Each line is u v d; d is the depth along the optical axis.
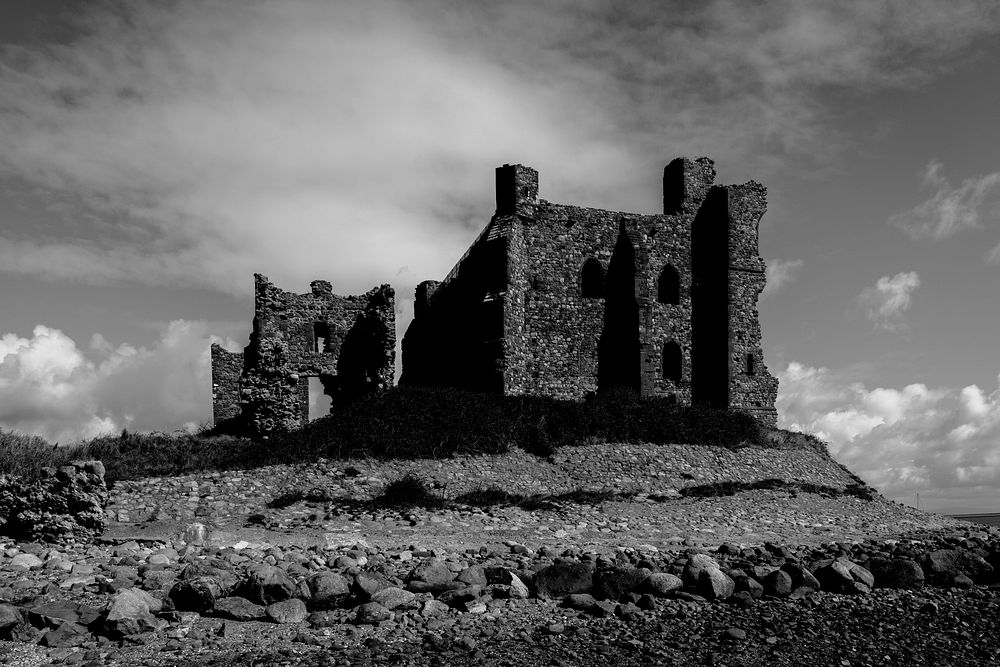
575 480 32.78
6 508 20.97
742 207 49.12
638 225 48.16
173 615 13.66
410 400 36.66
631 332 46.59
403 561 19.03
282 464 30.50
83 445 31.53
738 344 48.09
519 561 19.08
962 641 14.02
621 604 15.25
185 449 32.00
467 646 12.73
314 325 43.28
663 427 38.72
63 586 15.28
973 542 21.73
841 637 14.01
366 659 12.12
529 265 45.56
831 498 34.44
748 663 12.62
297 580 15.24
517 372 43.94
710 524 28.48
